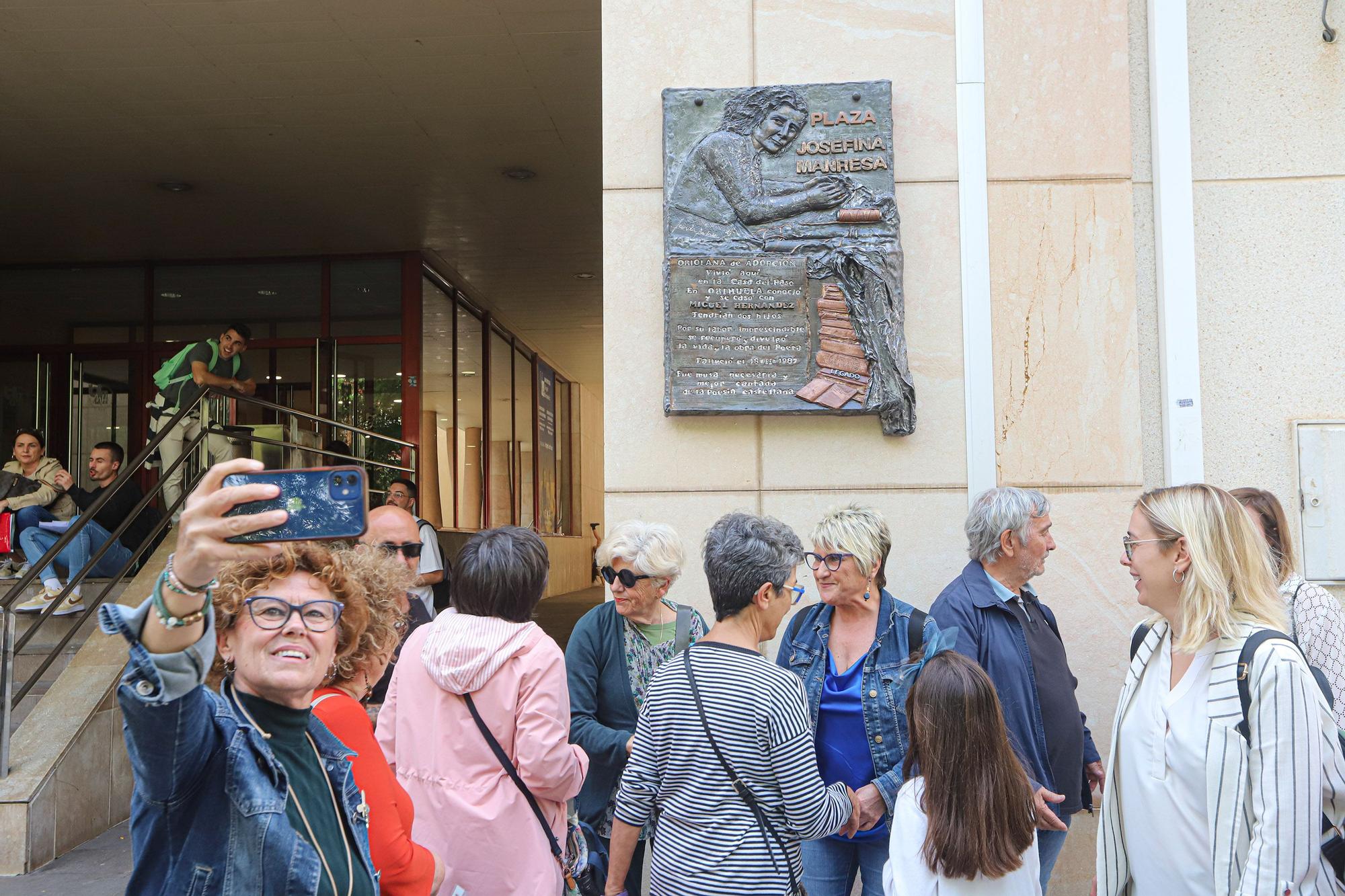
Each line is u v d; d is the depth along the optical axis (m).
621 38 4.26
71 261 12.91
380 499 11.57
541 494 19.80
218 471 1.37
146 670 1.41
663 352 4.12
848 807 2.64
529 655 2.59
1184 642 2.31
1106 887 2.54
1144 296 4.25
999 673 3.12
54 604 5.06
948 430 4.09
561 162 10.22
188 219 11.64
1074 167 4.16
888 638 3.05
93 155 9.84
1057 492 4.06
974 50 4.20
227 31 7.57
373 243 12.60
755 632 2.67
